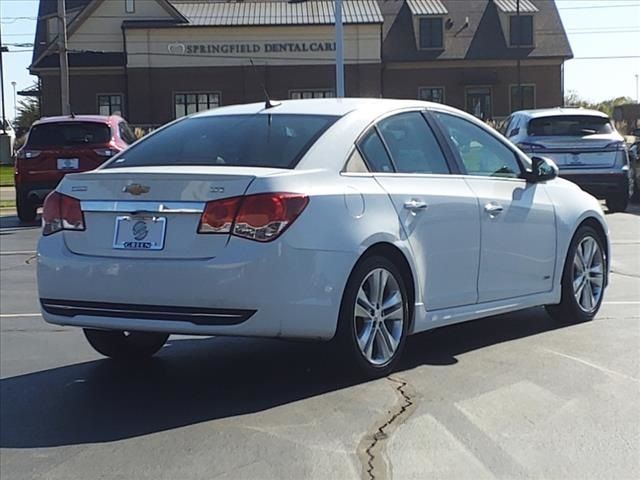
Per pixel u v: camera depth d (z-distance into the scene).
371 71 49.50
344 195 5.66
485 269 6.71
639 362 6.36
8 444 5.02
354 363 5.79
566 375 6.05
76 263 5.63
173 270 5.32
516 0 52.62
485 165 6.99
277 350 6.97
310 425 5.14
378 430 5.04
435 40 51.75
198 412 5.46
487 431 5.01
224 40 49.38
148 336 6.76
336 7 25.91
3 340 7.61
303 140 5.86
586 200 7.76
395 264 6.02
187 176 5.42
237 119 6.35
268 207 5.28
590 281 7.77
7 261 12.59
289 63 49.44
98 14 50.09
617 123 41.53
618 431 5.00
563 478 4.39
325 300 5.48
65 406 5.69
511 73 52.03
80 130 17.19
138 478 4.50
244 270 5.21
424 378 6.00
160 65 49.38
